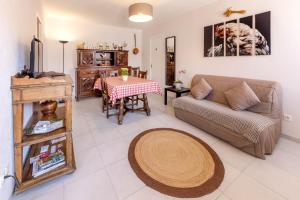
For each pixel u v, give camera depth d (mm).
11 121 1350
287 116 2416
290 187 1500
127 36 5793
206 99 3189
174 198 1390
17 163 1373
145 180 1585
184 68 4215
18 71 1643
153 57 5484
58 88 1509
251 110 2457
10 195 1328
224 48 3168
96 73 4879
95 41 5180
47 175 1506
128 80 3387
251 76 2807
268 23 2496
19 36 1700
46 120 1753
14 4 1503
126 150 2105
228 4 3051
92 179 1586
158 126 2885
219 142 2348
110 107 3771
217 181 1578
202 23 3613
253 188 1491
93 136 2484
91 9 3752
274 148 2168
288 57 2344
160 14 4094
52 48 4562
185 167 1793
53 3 3428
